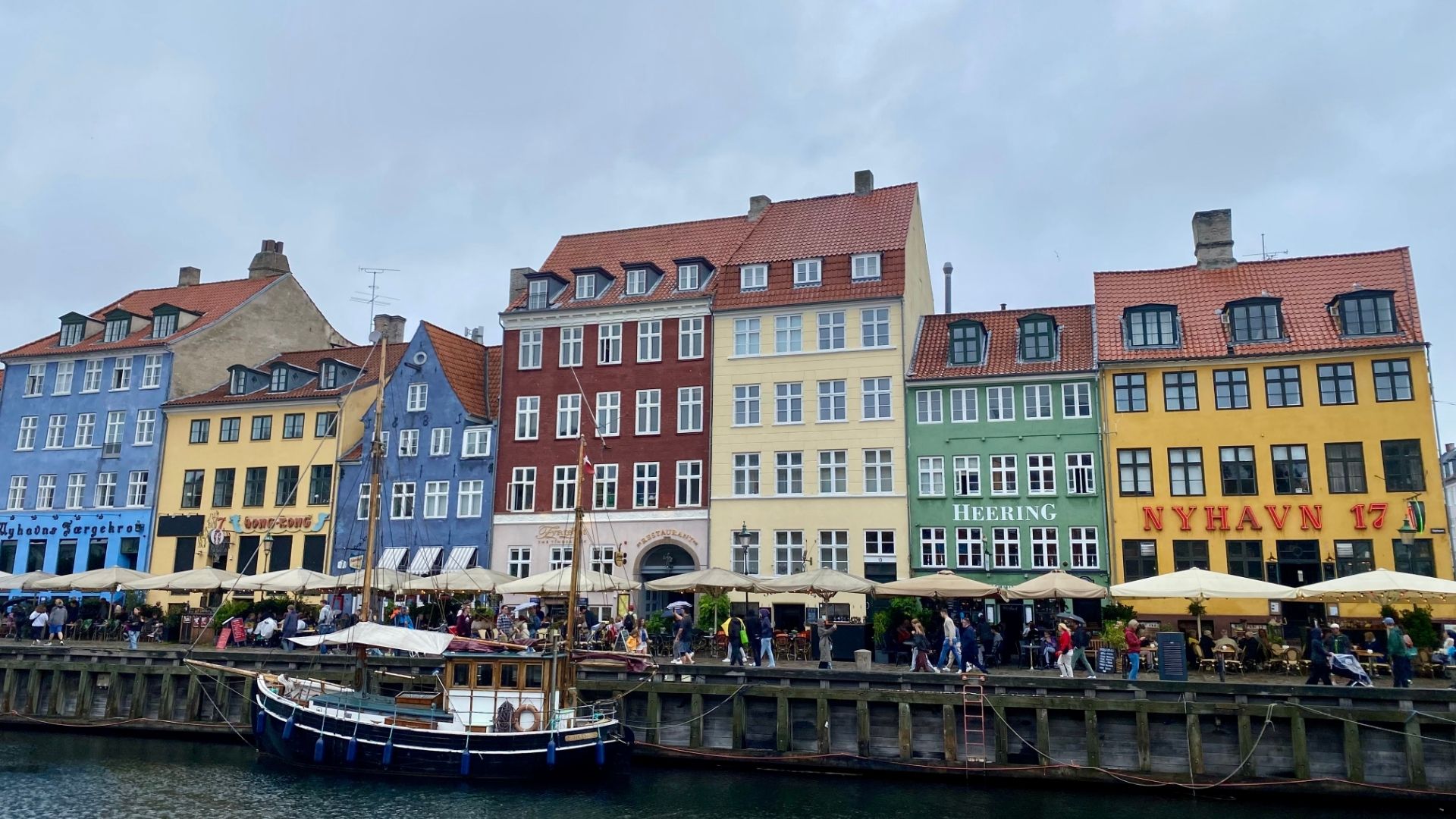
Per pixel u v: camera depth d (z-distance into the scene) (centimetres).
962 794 2347
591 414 4406
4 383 5478
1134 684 2408
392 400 4738
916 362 4166
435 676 2823
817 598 3900
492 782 2438
